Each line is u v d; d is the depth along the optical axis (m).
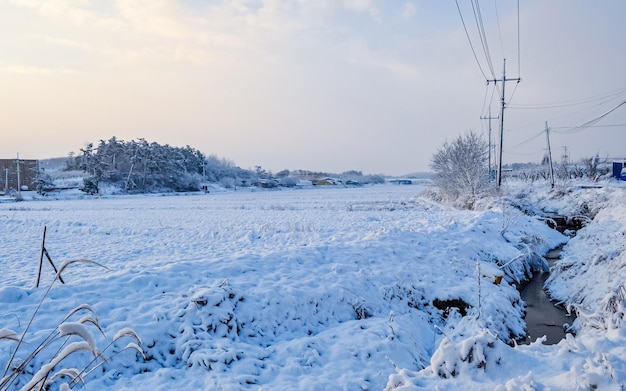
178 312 7.10
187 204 46.47
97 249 14.71
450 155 37.03
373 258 11.62
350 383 6.06
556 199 35.41
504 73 34.38
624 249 10.96
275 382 5.93
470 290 10.40
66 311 6.91
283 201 50.19
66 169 114.81
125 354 6.14
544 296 12.25
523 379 4.09
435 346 8.36
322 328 8.30
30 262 12.01
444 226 16.86
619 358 4.21
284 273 9.81
